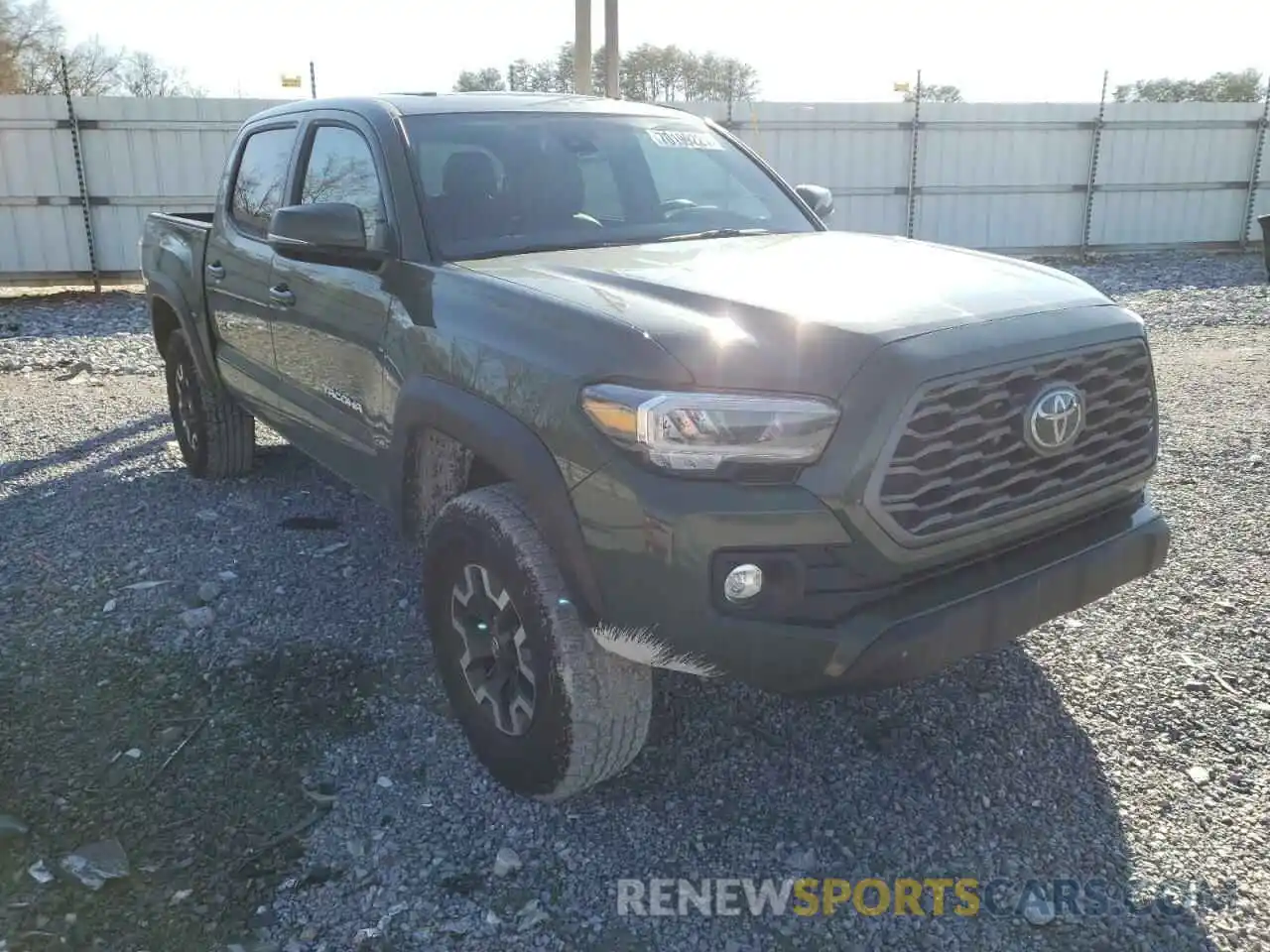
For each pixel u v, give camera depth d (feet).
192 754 10.53
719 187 13.97
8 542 16.19
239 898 8.57
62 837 9.27
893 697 11.51
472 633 10.07
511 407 9.13
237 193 16.21
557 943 8.19
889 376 7.99
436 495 11.30
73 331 36.52
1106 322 9.34
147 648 12.73
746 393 8.00
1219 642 12.48
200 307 17.11
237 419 18.53
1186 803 9.64
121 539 16.26
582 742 9.03
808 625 8.07
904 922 8.37
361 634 13.08
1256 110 57.67
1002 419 8.54
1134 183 57.62
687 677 11.94
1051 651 12.38
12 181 45.47
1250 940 8.05
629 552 8.18
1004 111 54.95
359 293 11.80
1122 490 9.71
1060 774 10.12
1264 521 16.20
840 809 9.74
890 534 8.08
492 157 12.58
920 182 55.26
